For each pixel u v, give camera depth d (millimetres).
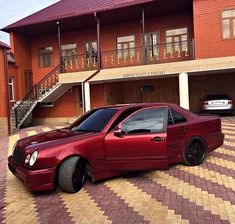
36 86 19625
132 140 5449
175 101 19969
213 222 3885
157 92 20328
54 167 4980
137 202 4637
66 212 4414
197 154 6609
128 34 19609
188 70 15242
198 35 15742
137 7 16609
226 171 6086
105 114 6027
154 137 5469
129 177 5918
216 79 19375
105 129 5582
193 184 5359
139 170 5793
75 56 20016
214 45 15578
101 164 5457
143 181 5648
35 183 4879
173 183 5465
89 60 19422
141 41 19359
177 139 6219
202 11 15656
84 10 17922
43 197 5086
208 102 16406
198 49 15766
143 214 4195
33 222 4156
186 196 4793
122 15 18062
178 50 17797
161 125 5691
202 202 4531
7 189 5684
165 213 4191
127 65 18422
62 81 17875
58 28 18734
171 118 6238
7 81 15242
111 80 17734
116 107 6152
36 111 20688
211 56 15625
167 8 17234
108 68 17594
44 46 21469
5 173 6961
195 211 4223
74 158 5141
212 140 6879
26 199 5070
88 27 20234
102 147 5473
